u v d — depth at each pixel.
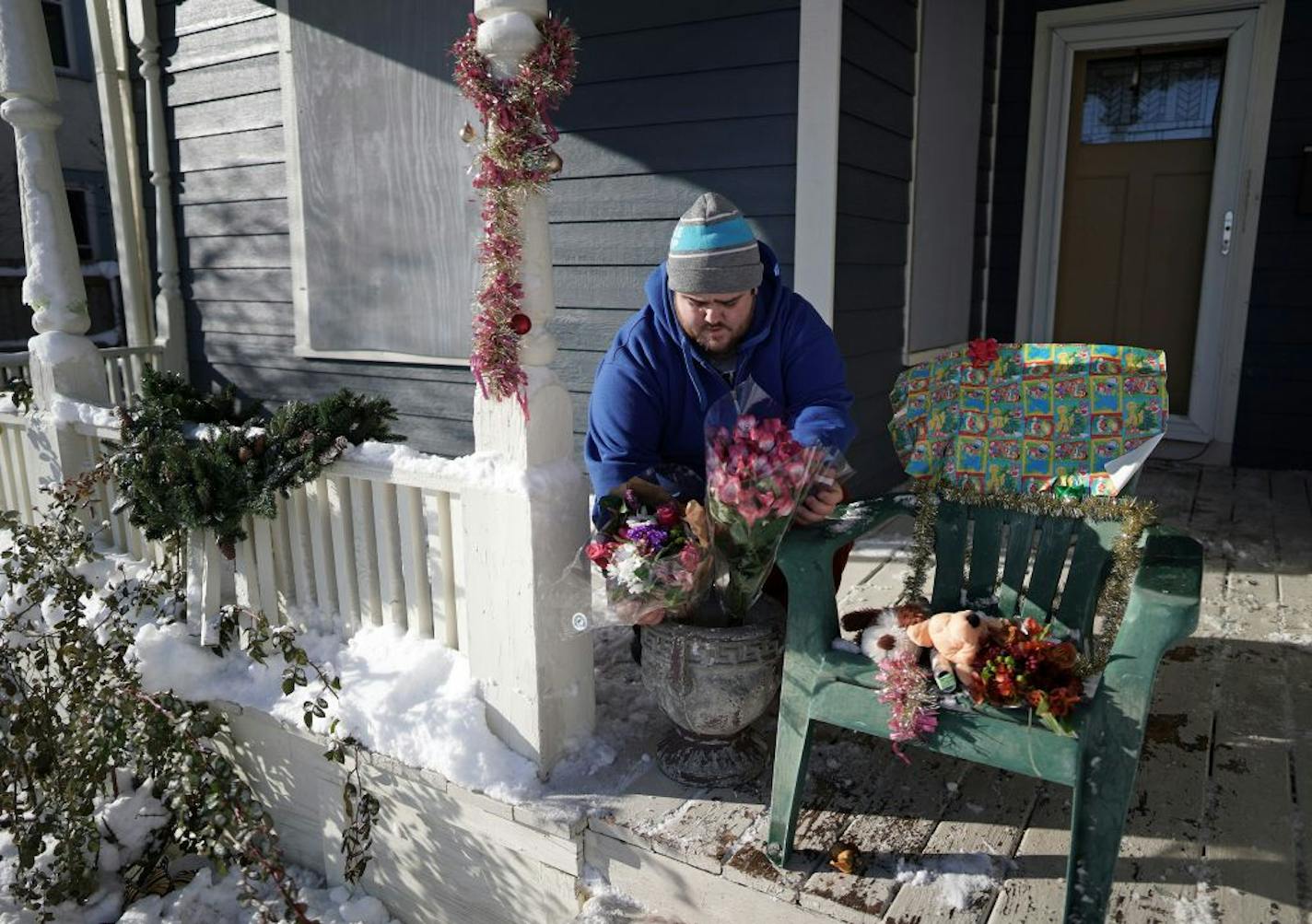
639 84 3.71
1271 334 4.51
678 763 2.00
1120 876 1.65
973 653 1.57
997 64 4.88
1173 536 1.79
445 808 2.13
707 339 1.94
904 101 3.86
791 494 1.67
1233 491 4.16
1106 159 4.87
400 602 2.36
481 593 2.06
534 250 1.92
